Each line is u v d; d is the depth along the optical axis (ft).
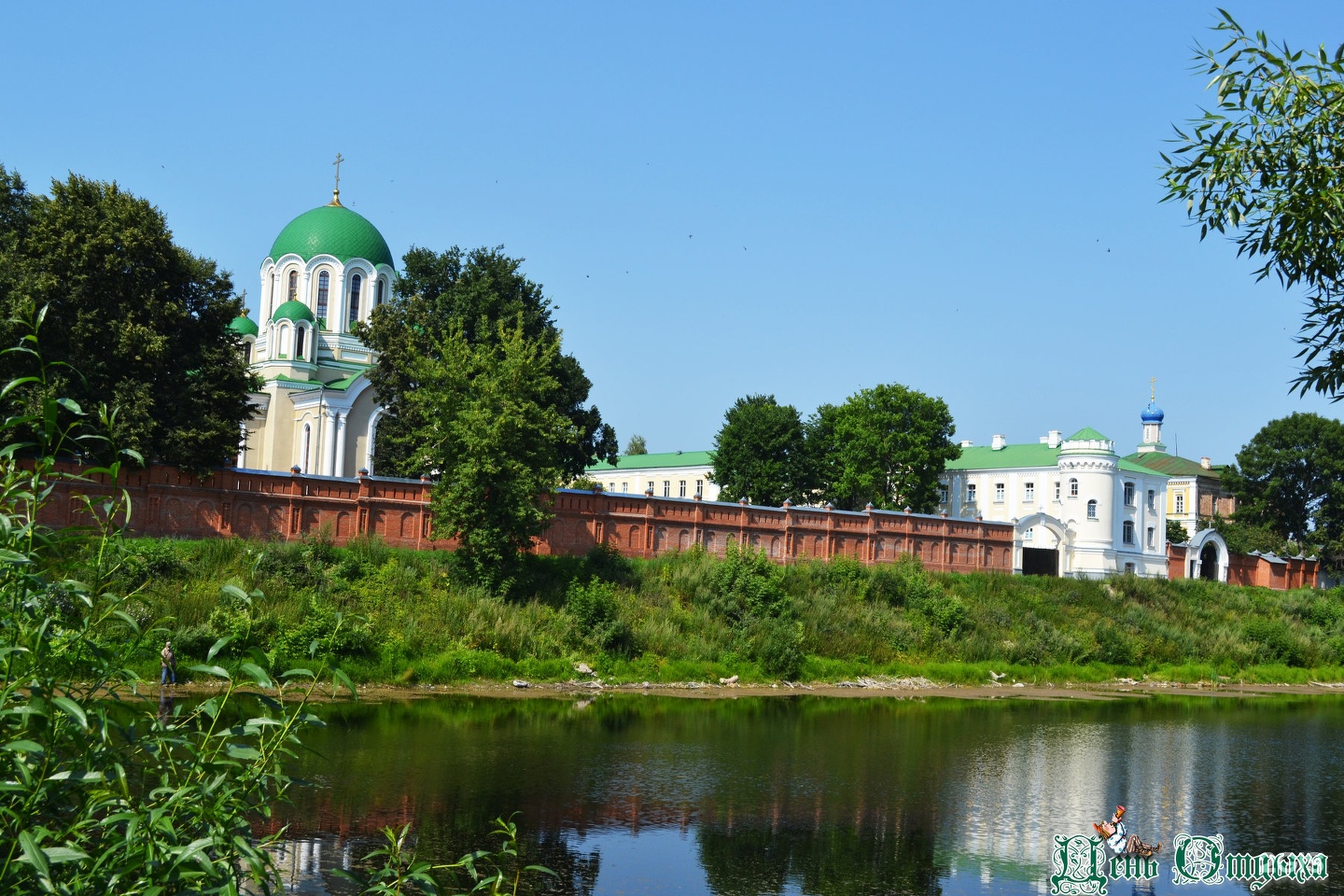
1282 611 256.32
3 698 29.12
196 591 128.36
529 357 161.48
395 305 215.10
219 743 33.73
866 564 220.43
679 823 73.51
